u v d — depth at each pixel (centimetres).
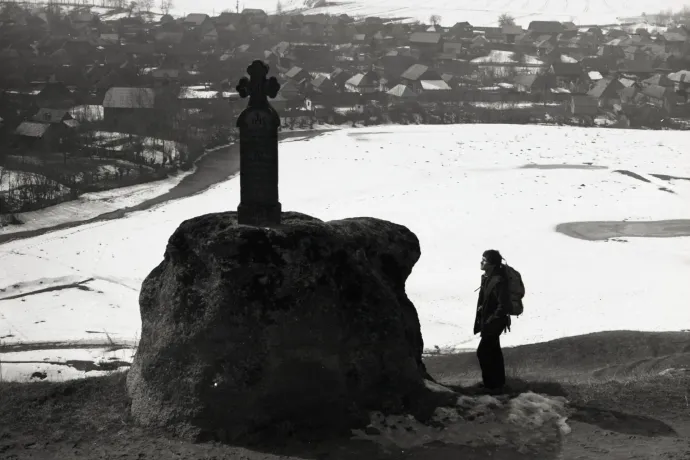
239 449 1113
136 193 8812
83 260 5956
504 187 8188
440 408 1217
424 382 1286
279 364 1173
